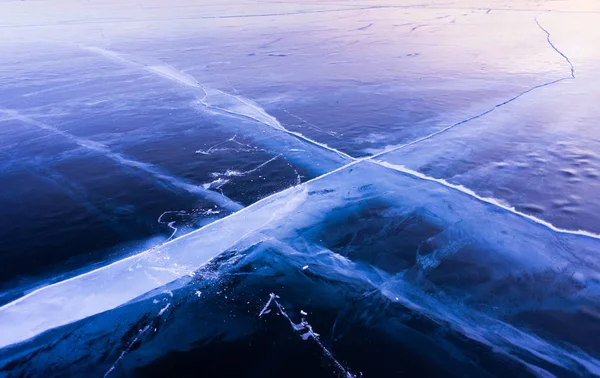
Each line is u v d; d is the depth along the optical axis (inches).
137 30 775.1
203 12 992.9
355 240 205.8
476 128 326.6
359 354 144.9
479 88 415.8
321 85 449.1
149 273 186.5
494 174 260.1
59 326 160.4
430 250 196.5
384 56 553.0
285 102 402.0
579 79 422.6
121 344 152.4
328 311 163.8
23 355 149.0
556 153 280.8
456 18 822.5
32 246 205.5
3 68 528.4
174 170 278.1
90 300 172.2
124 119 366.9
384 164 278.4
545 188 242.8
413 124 342.0
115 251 201.5
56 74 503.8
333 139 321.1
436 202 233.9
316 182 259.1
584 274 179.3
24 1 1236.5
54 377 140.9
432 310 163.2
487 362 141.2
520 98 382.0
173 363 144.1
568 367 138.9
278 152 301.3
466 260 189.5
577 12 832.3
